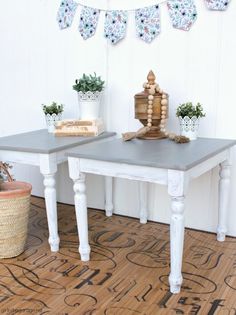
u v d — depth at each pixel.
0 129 3.37
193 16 2.40
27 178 3.31
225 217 2.41
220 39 2.36
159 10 2.50
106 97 2.79
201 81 2.46
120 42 2.68
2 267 2.12
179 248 1.81
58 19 2.88
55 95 3.03
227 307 1.74
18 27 3.08
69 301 1.79
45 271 2.07
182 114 2.33
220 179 2.37
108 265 2.13
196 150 2.03
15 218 2.18
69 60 2.91
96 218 2.83
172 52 2.51
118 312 1.71
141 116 2.38
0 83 3.28
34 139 2.43
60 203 3.16
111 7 2.65
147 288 1.90
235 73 2.35
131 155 1.93
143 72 2.63
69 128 2.51
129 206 2.86
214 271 2.06
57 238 2.29
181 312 1.71
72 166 2.05
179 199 1.77
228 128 2.43
